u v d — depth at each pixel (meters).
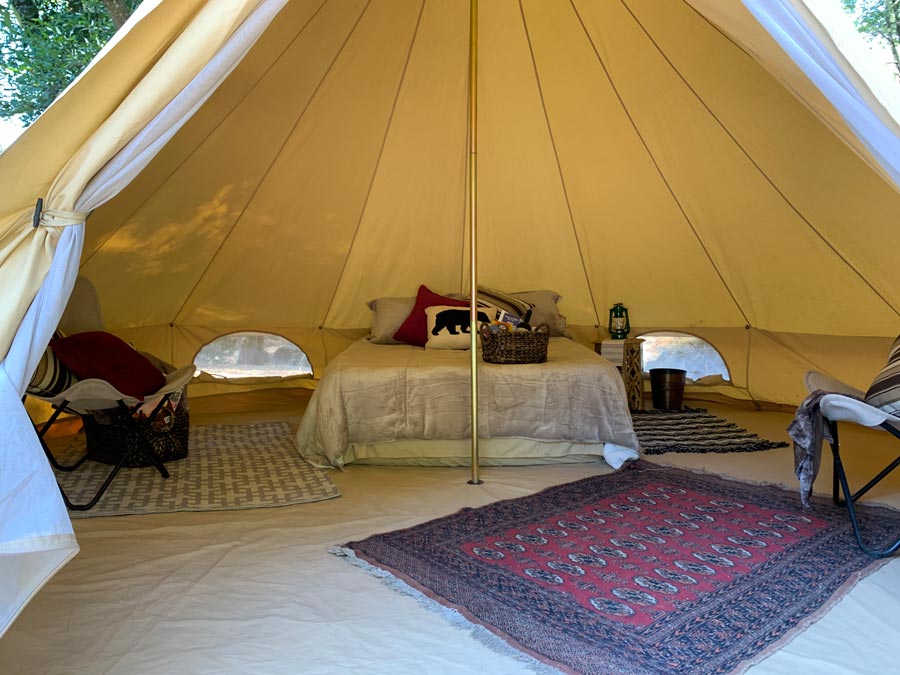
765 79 3.88
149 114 1.92
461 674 1.87
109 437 3.72
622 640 2.02
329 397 3.73
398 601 2.27
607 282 5.47
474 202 3.46
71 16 6.47
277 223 5.02
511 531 2.85
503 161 5.15
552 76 4.59
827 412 2.68
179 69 1.89
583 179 5.09
